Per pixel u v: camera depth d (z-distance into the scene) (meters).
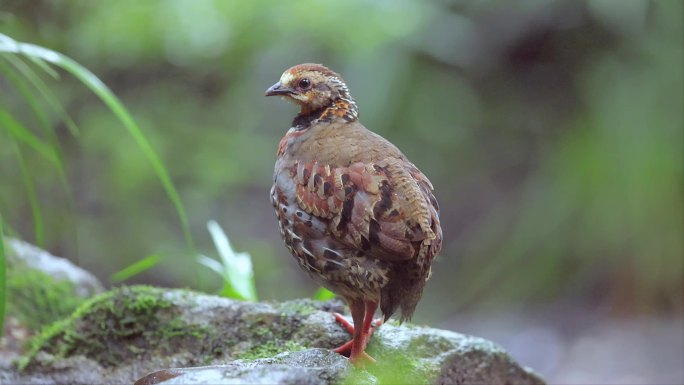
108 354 7.00
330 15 14.51
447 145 16.31
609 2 15.01
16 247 8.70
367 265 5.81
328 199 5.84
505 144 16.50
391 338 6.58
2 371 7.03
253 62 15.34
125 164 13.82
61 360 7.03
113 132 13.82
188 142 14.73
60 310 8.27
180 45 14.46
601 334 14.12
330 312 6.97
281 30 14.80
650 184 14.88
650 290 14.78
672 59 15.37
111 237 13.98
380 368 6.10
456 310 15.53
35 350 7.13
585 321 14.56
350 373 5.23
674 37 15.50
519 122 16.42
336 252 5.87
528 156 16.47
